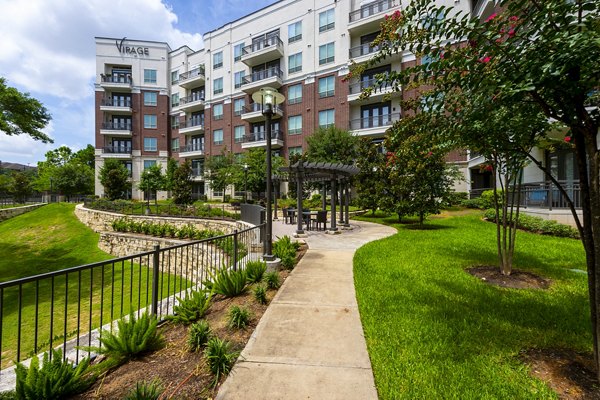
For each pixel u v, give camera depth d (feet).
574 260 18.86
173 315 11.44
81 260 42.86
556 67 5.75
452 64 7.43
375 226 40.40
